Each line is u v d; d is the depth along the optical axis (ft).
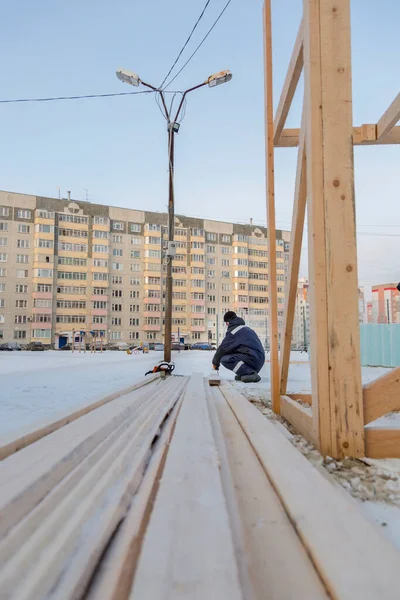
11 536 3.26
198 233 250.98
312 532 3.40
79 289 220.43
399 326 40.57
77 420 8.09
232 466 5.66
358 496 5.25
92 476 4.83
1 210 210.18
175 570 2.81
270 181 12.36
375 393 7.11
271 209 12.32
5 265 208.23
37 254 211.00
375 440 7.02
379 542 3.23
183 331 241.35
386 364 41.04
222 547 3.12
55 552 3.05
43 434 6.93
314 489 4.44
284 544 3.39
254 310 264.31
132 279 235.61
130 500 4.31
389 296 246.68
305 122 8.19
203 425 7.96
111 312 228.63
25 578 2.71
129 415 9.45
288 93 10.55
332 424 6.93
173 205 36.45
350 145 7.45
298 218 9.99
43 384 22.24
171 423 8.63
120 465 5.34
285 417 10.89
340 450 6.86
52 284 213.05
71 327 216.54
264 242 274.77
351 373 7.02
